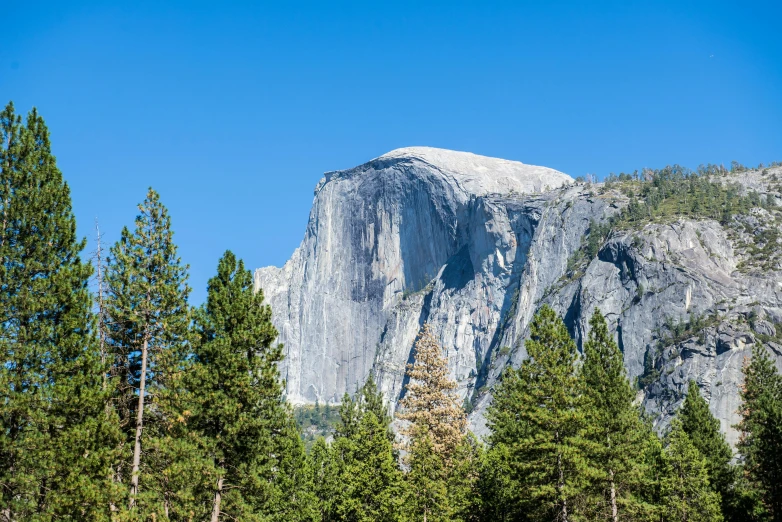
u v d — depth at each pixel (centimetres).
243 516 5091
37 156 4912
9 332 4447
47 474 4166
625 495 6372
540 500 6006
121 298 4991
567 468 5922
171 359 4934
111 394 4669
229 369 5222
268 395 5334
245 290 5622
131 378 4984
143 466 4847
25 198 4769
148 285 5025
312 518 6969
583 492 5991
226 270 5638
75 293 4619
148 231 5225
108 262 5141
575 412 5953
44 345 4431
